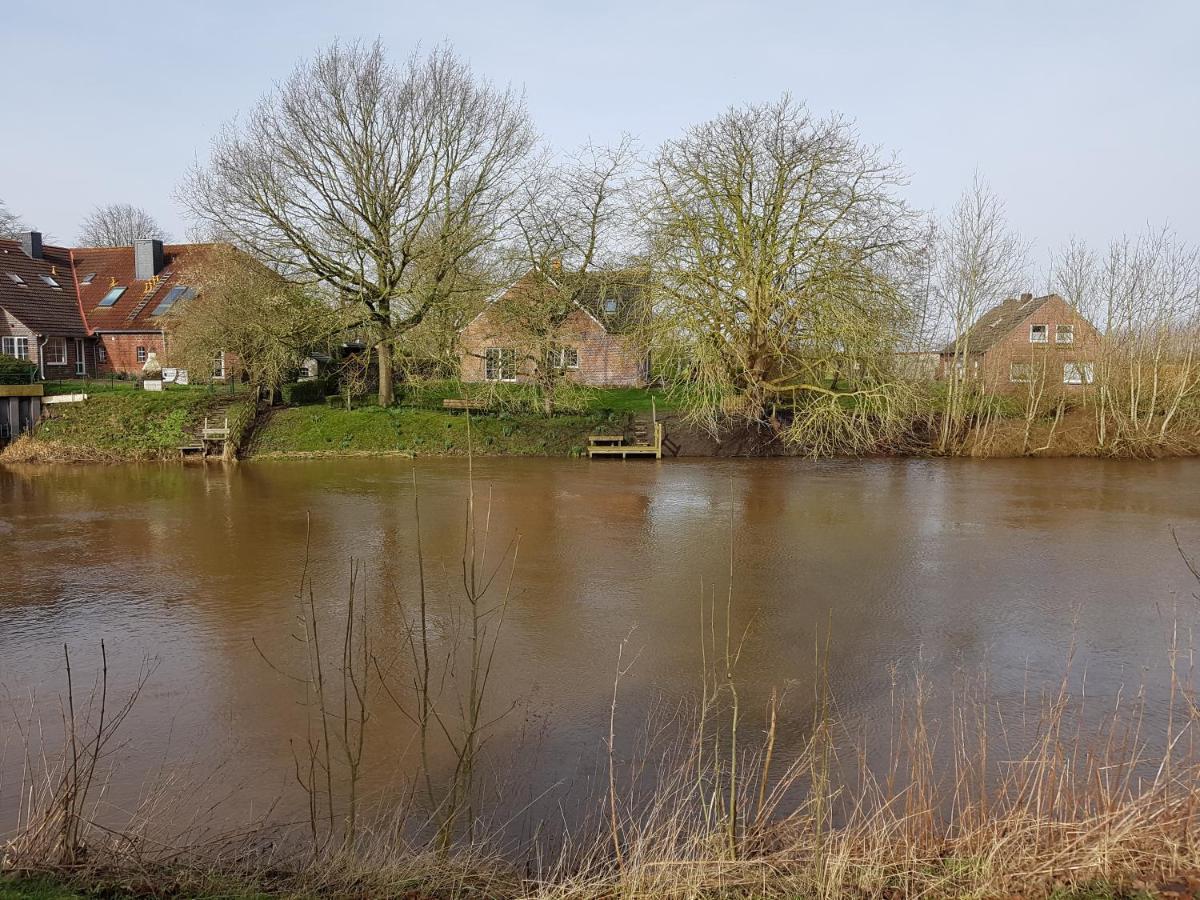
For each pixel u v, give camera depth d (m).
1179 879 3.76
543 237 24.94
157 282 35.62
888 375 22.55
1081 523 14.91
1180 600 10.10
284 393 26.20
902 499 17.41
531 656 8.11
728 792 5.34
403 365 25.73
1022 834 4.05
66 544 12.96
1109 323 25.89
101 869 3.94
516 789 5.50
